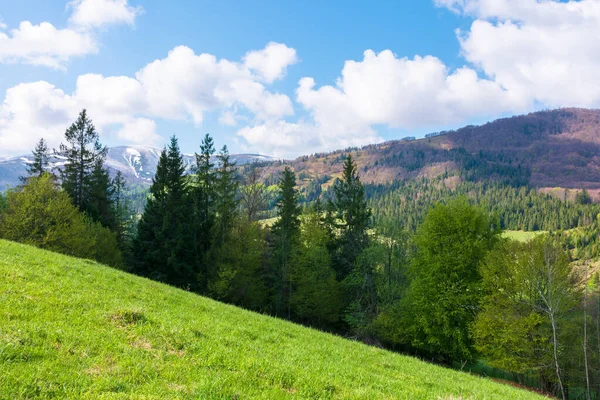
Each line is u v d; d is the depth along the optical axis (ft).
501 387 59.77
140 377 23.94
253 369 30.25
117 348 28.22
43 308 33.19
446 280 121.70
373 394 30.63
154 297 54.54
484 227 127.34
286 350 41.78
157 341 32.22
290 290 177.27
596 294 110.83
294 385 28.94
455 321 120.26
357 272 161.68
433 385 42.29
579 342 111.24
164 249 160.45
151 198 174.60
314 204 208.85
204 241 175.52
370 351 61.26
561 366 105.60
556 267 101.14
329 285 166.81
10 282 38.75
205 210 178.50
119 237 207.41
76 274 53.72
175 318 43.14
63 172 180.55
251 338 44.60
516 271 106.93
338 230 199.52
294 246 180.34
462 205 126.62
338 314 172.65
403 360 60.95
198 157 179.22
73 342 27.02
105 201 197.36
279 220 193.98
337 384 31.65
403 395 32.91
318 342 55.06
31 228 131.03
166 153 173.27
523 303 104.42
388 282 152.46
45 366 22.39
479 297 115.85
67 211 138.62
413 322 131.75
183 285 162.71
